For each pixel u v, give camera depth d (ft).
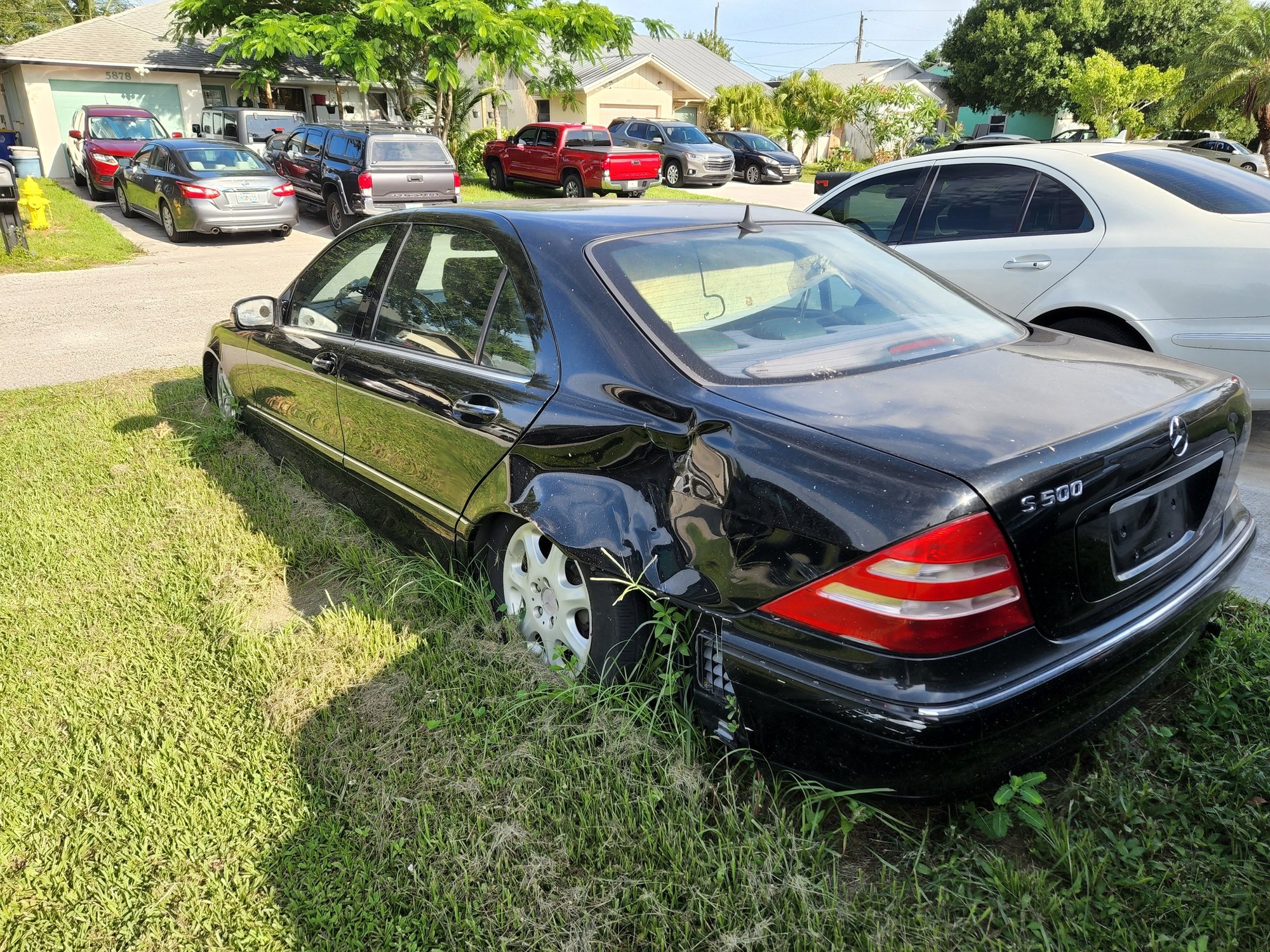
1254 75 102.63
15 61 73.20
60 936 6.86
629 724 8.21
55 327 30.19
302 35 60.29
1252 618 10.51
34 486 15.49
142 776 8.47
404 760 8.46
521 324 9.69
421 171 50.08
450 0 61.41
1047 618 6.76
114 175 60.80
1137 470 7.17
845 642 6.61
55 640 10.73
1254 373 14.58
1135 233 15.64
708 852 7.13
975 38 147.13
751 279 9.69
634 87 107.55
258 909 7.03
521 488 9.20
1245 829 7.35
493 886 7.07
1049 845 7.33
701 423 7.73
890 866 7.04
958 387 7.94
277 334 14.76
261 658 10.19
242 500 14.60
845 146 138.92
